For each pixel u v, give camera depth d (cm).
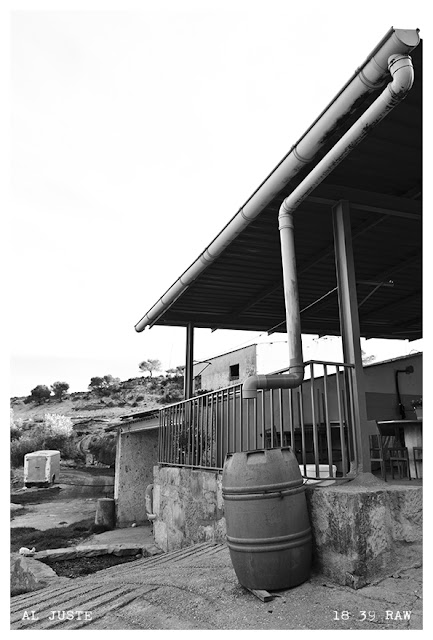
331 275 718
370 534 280
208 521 545
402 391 727
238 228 489
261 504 291
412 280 744
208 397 600
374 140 395
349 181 463
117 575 432
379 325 1005
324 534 302
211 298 788
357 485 332
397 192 487
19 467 2614
